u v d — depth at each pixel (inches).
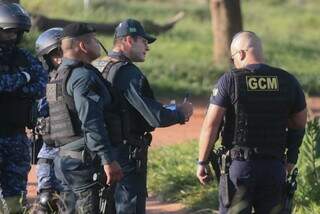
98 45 794.2
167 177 1248.2
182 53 3100.4
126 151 839.1
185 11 4623.5
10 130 874.8
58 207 860.0
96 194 791.1
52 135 796.0
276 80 769.6
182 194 1171.9
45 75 882.1
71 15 3472.0
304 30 4692.4
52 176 939.3
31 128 892.6
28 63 874.1
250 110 760.3
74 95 769.6
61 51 871.7
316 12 5689.0
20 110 869.8
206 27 4087.1
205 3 5526.6
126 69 839.1
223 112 763.4
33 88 872.3
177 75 2503.7
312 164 1088.8
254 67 770.8
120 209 847.7
